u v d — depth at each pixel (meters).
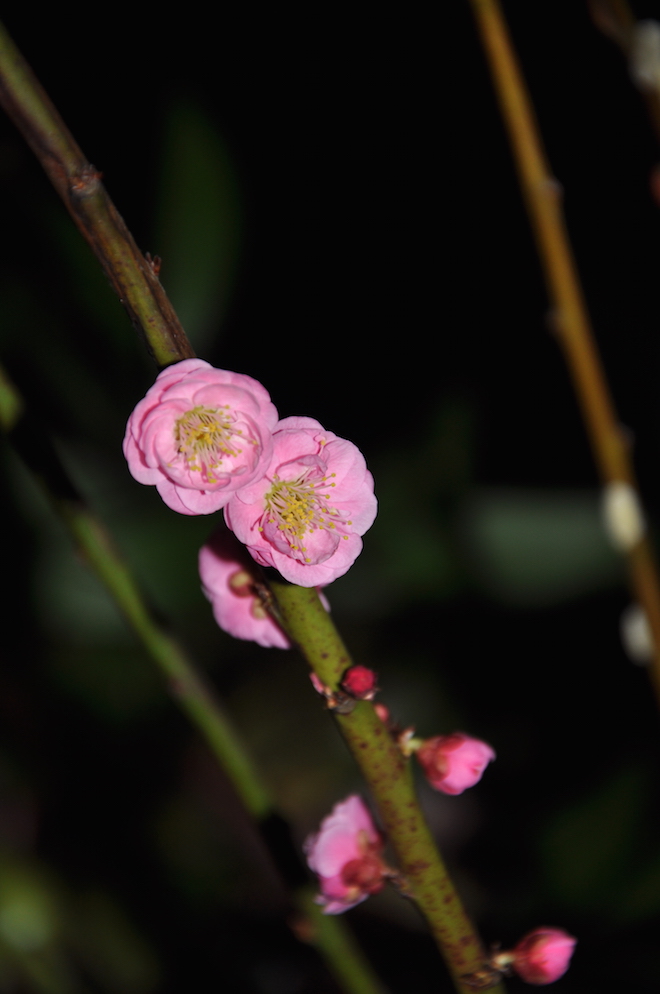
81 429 0.74
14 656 0.82
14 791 0.82
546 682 0.82
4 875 0.74
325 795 0.84
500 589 0.71
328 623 0.48
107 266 0.47
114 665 0.82
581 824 0.66
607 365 0.80
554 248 0.55
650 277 0.80
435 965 0.72
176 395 0.47
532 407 0.82
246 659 0.88
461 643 0.84
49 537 0.73
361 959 0.54
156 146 0.76
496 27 0.55
